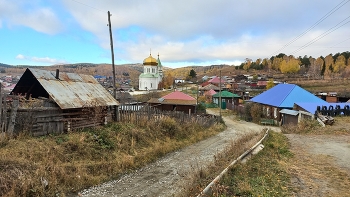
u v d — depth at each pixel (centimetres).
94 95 1473
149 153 1271
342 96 3888
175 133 1761
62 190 785
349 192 639
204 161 1235
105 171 990
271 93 3838
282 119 3052
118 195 805
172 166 1150
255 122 3503
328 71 10731
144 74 8488
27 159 844
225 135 2208
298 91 3406
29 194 698
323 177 761
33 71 1252
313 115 2202
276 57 14862
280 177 760
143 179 966
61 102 1171
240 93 6469
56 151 956
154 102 3581
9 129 962
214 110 4959
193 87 9319
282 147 1212
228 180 706
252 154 1022
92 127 1328
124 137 1327
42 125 1084
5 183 679
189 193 660
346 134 1592
